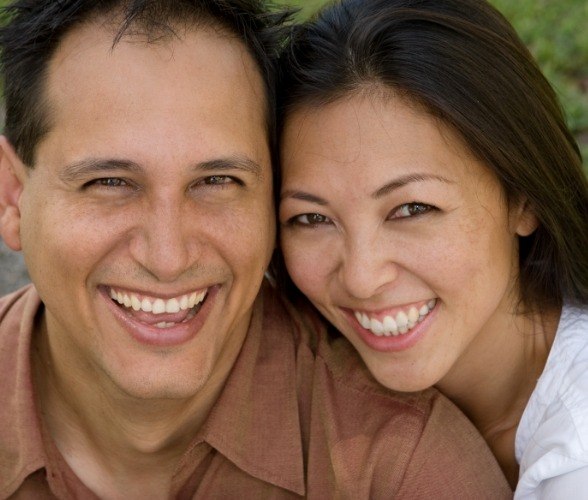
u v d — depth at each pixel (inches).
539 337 114.7
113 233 88.7
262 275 98.6
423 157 92.8
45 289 94.3
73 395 104.0
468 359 113.0
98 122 85.7
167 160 85.8
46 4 89.0
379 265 95.9
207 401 104.3
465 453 101.3
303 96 95.3
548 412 104.8
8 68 93.0
